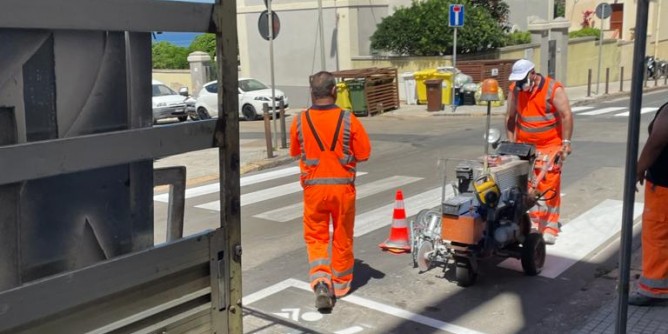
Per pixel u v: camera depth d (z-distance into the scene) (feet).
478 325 15.52
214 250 8.31
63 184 6.93
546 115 20.11
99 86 7.16
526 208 18.40
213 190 32.99
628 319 15.26
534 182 19.81
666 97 71.72
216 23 8.01
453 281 18.47
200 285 8.19
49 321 6.59
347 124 15.96
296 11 81.35
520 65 20.02
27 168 6.31
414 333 15.21
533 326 15.35
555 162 20.22
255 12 85.56
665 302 15.87
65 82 6.84
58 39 6.73
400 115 64.95
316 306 16.69
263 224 25.54
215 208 28.96
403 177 33.22
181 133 7.77
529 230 18.79
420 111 66.69
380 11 80.89
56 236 6.92
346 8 76.59
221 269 8.45
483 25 74.69
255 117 71.15
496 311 16.31
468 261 17.51
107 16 6.83
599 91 78.28
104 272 7.01
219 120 8.23
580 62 90.33
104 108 7.23
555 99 19.83
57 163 6.54
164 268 7.65
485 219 17.06
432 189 30.12
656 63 91.09
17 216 6.54
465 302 16.93
